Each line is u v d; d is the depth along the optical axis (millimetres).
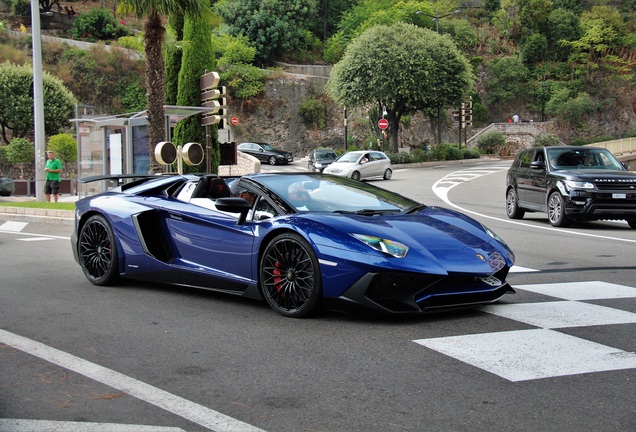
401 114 48094
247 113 66875
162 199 6477
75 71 58062
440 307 4961
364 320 5066
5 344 4500
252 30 74250
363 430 2979
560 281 6738
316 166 36719
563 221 12805
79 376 3795
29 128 46812
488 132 70250
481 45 91500
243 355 4203
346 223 5102
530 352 4191
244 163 35531
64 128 48344
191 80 21828
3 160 41719
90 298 6137
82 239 6941
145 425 3047
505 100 85375
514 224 13625
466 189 25484
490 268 5035
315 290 4969
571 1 99875
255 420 3107
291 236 5117
